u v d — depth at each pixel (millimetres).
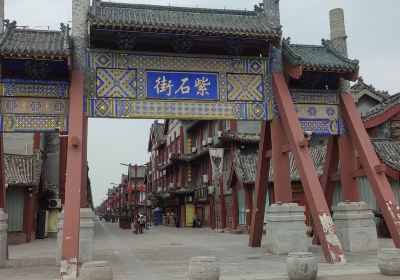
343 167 18656
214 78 17688
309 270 11367
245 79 18016
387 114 28828
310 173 16266
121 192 118375
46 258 19000
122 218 58156
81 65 16484
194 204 55000
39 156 34062
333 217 18750
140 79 16922
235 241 27344
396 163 24641
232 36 16922
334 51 19484
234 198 38094
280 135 17969
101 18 16297
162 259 17750
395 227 16344
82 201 16016
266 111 18000
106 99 16500
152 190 84188
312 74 18453
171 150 65688
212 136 47438
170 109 16984
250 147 39688
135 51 17062
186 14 18719
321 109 18781
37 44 16422
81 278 11289
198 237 33125
